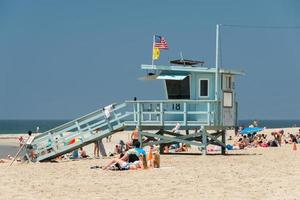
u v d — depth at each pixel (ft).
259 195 82.23
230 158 152.25
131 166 122.01
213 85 166.71
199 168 122.83
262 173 111.86
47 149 161.27
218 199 79.20
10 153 325.42
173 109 165.78
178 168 123.24
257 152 186.09
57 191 88.89
